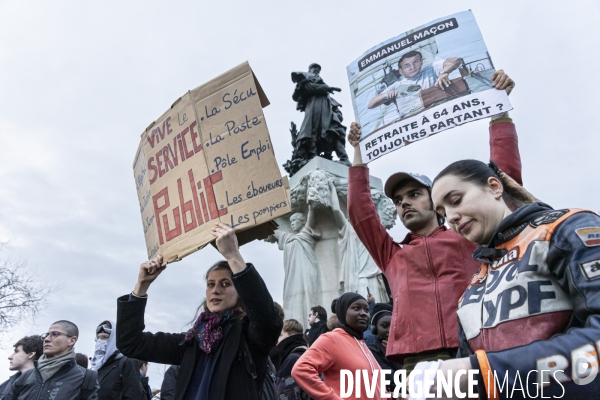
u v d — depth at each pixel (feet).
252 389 8.92
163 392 14.65
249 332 9.16
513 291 4.99
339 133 35.76
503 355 4.05
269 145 9.44
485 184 5.90
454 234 9.87
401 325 9.51
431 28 11.09
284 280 31.07
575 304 4.48
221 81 10.33
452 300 9.14
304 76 36.40
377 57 11.61
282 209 8.97
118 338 10.01
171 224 10.43
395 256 10.37
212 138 10.13
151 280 10.36
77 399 15.64
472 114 10.06
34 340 19.53
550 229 4.96
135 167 12.36
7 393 16.29
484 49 10.46
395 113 10.93
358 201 11.17
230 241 9.11
